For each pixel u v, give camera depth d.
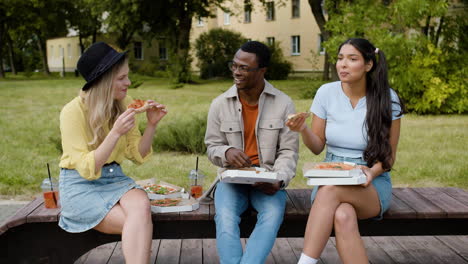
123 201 2.55
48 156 7.21
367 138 2.88
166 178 5.85
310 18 30.36
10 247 2.72
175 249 3.71
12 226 2.63
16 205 4.84
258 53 2.88
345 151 2.97
